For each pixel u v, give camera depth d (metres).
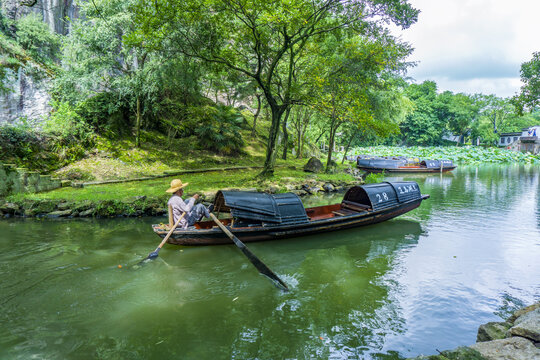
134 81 14.51
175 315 4.12
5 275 5.21
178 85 15.99
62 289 4.77
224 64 14.31
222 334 3.73
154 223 8.48
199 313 4.18
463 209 10.95
